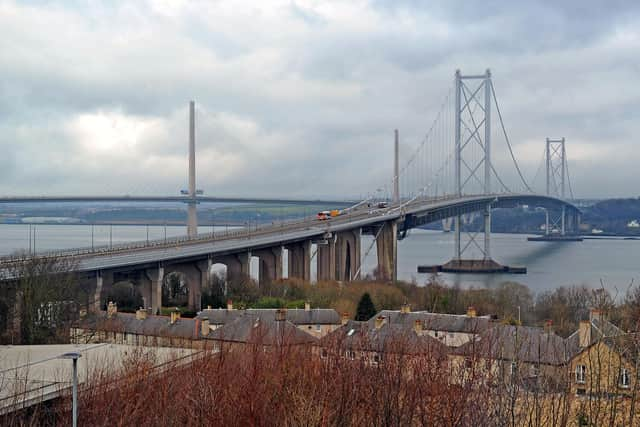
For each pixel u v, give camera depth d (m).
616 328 64.19
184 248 159.88
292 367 48.53
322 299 141.50
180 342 83.31
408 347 57.25
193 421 43.88
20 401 45.41
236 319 96.38
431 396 42.19
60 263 110.94
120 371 51.53
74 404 36.22
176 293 169.62
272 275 188.25
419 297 155.25
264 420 43.56
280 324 88.62
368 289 156.00
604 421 41.06
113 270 128.88
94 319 102.75
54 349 62.34
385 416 42.19
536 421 39.59
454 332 92.31
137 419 44.31
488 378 46.31
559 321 119.56
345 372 46.25
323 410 41.75
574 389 47.09
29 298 88.75
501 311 137.75
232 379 47.03
